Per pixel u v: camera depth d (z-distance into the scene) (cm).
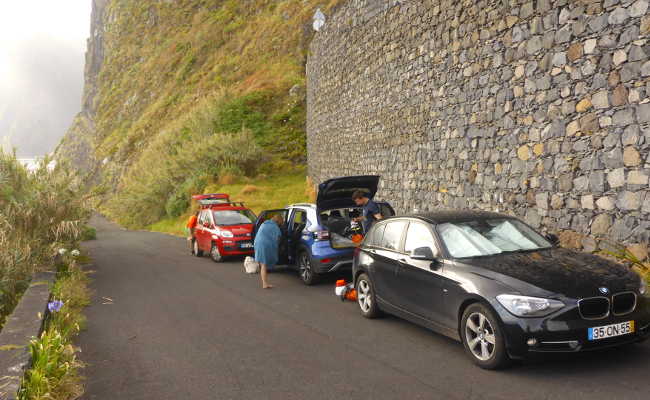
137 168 4950
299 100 4825
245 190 3183
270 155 4134
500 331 460
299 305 819
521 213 940
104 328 725
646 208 696
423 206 1313
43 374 442
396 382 463
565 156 838
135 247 2162
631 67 717
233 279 1130
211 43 8450
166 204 3950
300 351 573
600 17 768
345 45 1964
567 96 832
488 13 1029
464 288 503
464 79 1117
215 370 523
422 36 1305
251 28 7662
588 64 790
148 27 11912
